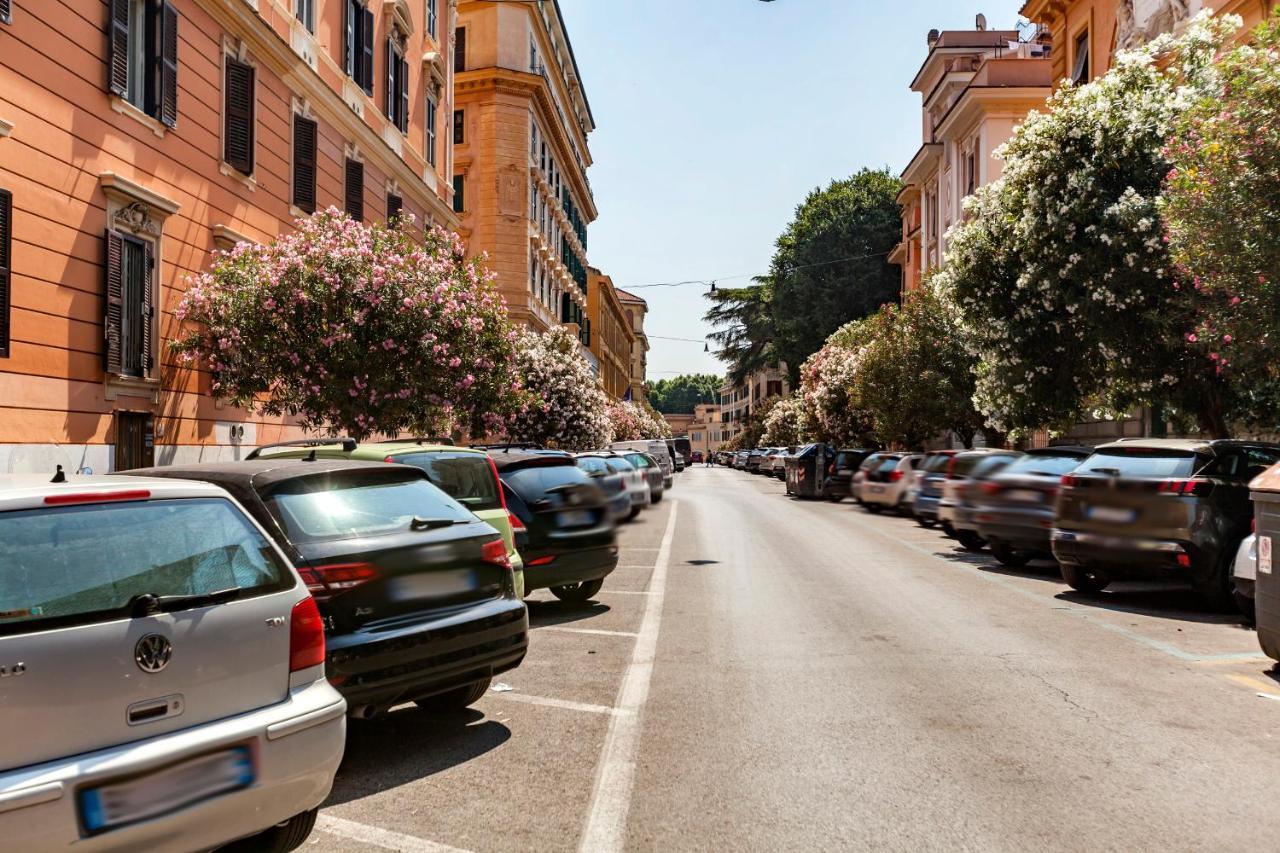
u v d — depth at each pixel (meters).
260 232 16.78
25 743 2.88
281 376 14.15
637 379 131.00
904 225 49.09
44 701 2.93
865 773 4.66
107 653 3.08
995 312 16.39
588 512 9.85
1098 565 9.64
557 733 5.45
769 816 4.13
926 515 19.62
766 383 103.31
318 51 19.11
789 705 5.93
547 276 45.47
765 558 14.18
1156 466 9.45
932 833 3.92
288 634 3.64
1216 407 14.62
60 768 2.91
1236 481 9.22
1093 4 24.73
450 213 28.56
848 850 3.76
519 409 18.48
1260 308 10.54
